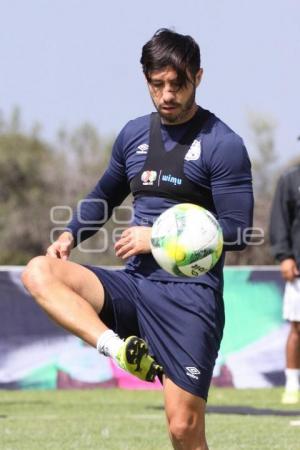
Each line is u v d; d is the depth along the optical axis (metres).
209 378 15.58
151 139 16.19
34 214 106.12
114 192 17.27
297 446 22.73
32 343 38.81
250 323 40.50
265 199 94.12
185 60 15.14
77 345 39.19
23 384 38.66
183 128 15.97
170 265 14.50
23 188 112.75
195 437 15.50
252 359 40.41
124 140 16.58
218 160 15.59
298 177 32.56
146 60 15.30
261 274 40.69
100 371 39.28
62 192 112.06
